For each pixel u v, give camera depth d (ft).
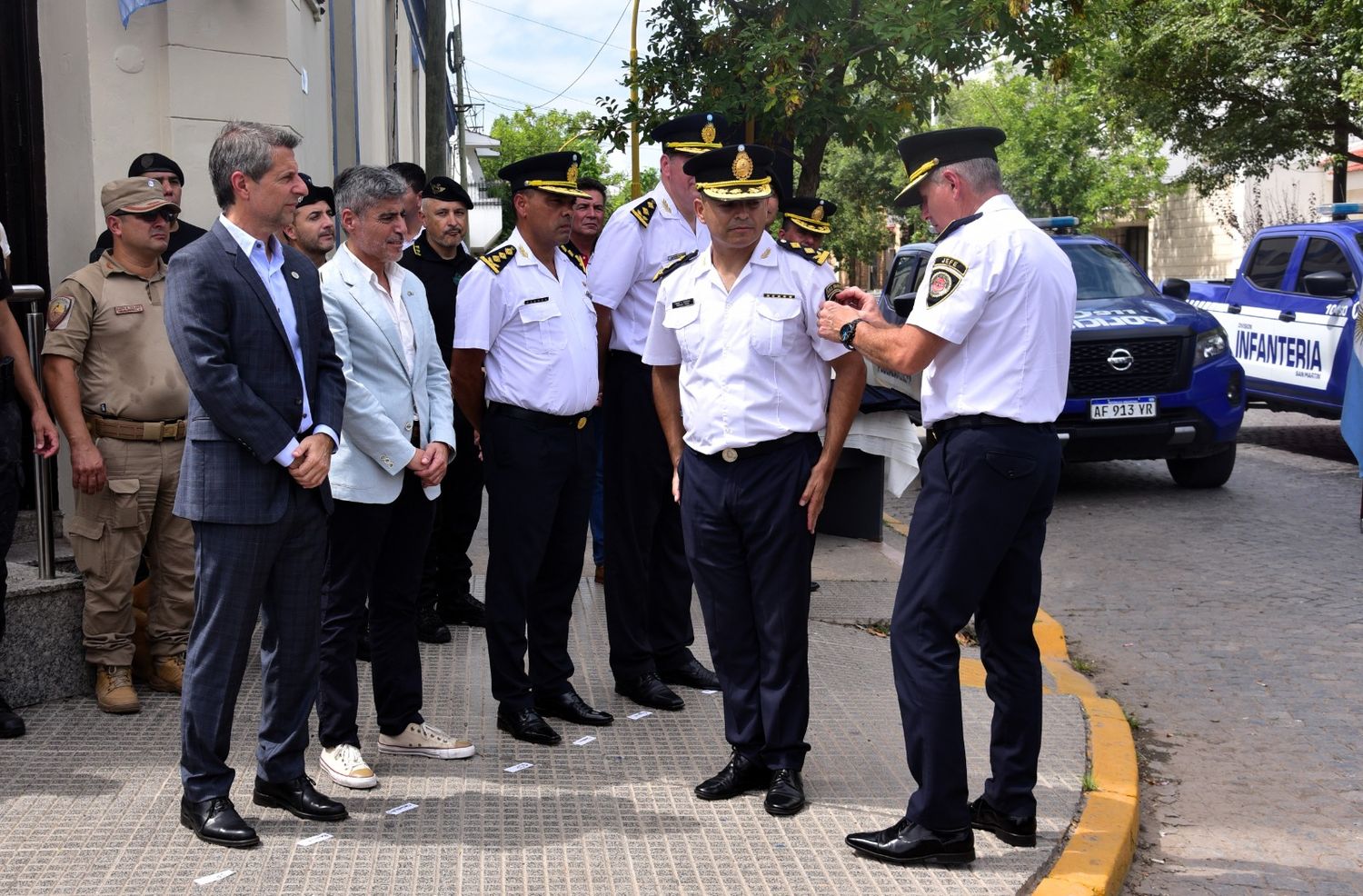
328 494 12.60
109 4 19.49
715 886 11.59
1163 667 20.21
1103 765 14.97
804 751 13.53
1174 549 27.96
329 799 12.84
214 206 20.35
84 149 19.47
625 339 16.43
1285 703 18.49
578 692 17.12
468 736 15.31
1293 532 29.43
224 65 20.33
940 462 11.92
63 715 15.49
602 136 33.94
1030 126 99.04
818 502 13.30
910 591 12.09
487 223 58.54
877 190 113.60
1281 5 55.36
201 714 12.12
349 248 14.07
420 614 19.20
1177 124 62.49
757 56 30.12
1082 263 36.29
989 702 17.01
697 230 16.87
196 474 11.91
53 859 11.75
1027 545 12.27
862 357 13.33
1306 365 39.34
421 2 64.69
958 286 11.57
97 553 15.48
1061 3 31.19
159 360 15.67
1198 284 46.55
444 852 12.10
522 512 14.97
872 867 12.07
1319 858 13.70
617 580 16.55
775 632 13.34
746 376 13.19
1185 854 13.83
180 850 12.00
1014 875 12.00
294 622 12.51
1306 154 64.54
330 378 12.65
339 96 34.37
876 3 29.04
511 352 14.98
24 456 18.90
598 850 12.27
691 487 13.62
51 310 15.40
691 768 14.48
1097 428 31.65
